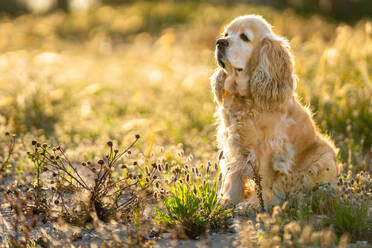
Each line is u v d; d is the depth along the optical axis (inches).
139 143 306.7
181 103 420.8
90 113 389.7
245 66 212.7
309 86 354.0
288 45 220.7
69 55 775.1
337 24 1000.2
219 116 226.7
